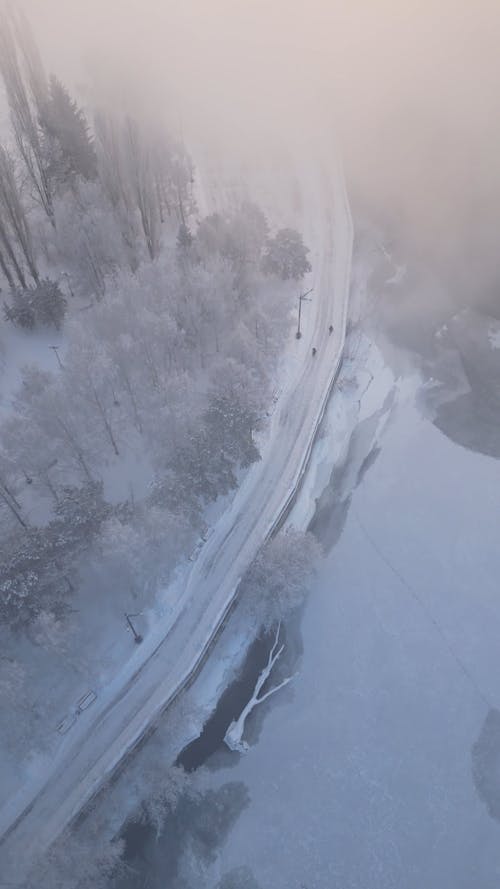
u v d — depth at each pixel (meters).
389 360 80.88
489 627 62.19
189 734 56.69
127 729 55.00
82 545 56.03
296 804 53.41
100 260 74.19
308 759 55.44
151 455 65.12
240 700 58.62
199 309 71.06
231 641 61.09
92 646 57.78
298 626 62.56
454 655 60.66
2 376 66.62
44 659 55.25
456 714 57.53
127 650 58.59
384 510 69.75
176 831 52.25
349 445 74.25
